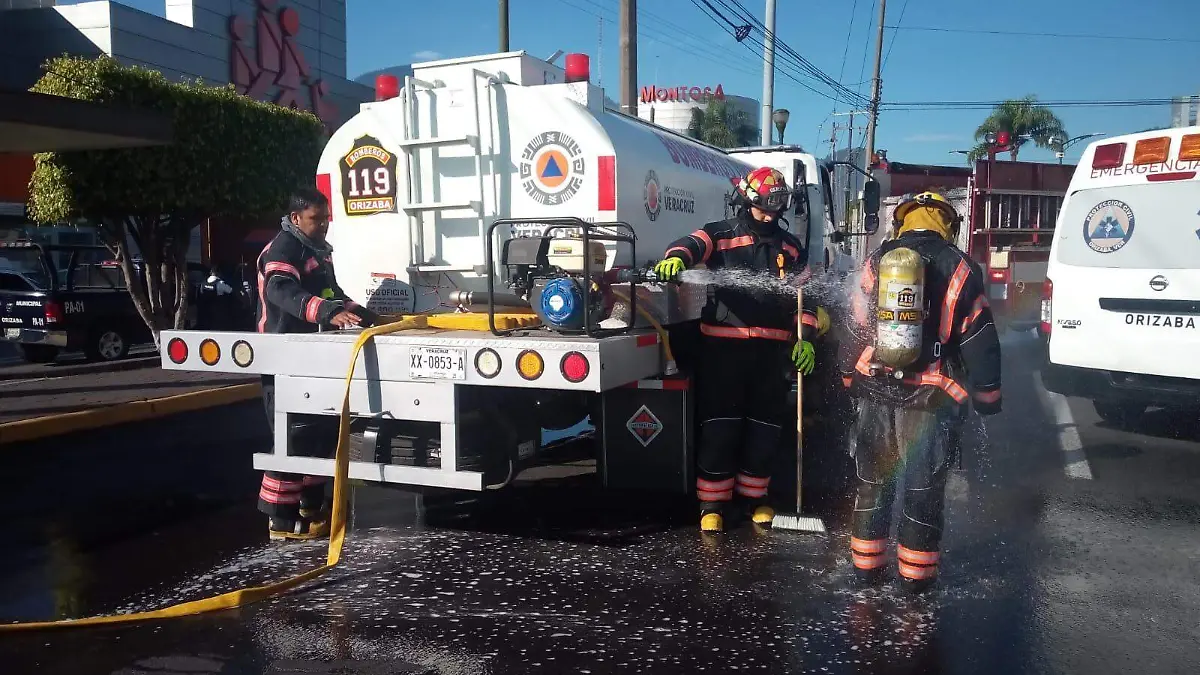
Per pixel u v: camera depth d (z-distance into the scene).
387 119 5.59
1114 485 6.18
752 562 4.72
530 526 5.35
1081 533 5.19
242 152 12.72
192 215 12.75
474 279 5.52
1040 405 9.23
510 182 5.39
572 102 5.25
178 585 4.47
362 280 5.76
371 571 4.62
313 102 24.38
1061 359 7.62
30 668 3.57
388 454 4.77
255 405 9.95
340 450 4.65
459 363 4.46
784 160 8.74
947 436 4.16
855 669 3.55
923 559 4.23
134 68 11.77
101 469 6.86
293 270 5.00
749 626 3.94
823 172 9.27
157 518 5.58
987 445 7.42
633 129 5.80
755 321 5.02
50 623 3.93
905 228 4.34
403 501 5.89
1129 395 7.25
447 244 5.54
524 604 4.18
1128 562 4.72
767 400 5.23
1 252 13.67
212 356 5.00
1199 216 6.86
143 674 3.53
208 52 21.22
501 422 4.84
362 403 4.70
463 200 5.48
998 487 6.16
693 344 5.50
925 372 4.18
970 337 4.11
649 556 4.83
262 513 5.70
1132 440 7.55
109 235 12.30
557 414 5.45
